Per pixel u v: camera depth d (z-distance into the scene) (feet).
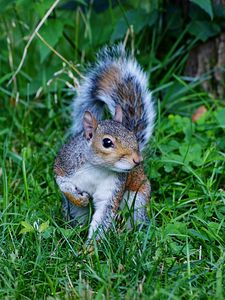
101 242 27.35
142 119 31.48
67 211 29.86
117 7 42.63
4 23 40.63
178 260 26.86
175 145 34.55
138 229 29.04
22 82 40.01
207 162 32.94
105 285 24.11
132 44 37.63
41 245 27.12
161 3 39.86
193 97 39.06
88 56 39.99
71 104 37.60
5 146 33.71
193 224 28.78
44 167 34.19
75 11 41.50
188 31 38.73
